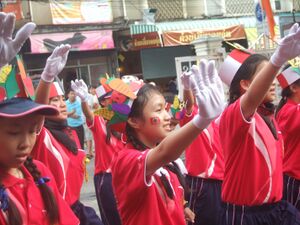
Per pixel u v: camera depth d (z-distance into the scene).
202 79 2.36
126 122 2.96
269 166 3.40
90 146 11.55
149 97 2.90
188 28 18.80
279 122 4.33
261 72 3.03
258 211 3.42
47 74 3.10
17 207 2.33
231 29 18.53
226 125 3.39
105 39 16.94
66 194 3.98
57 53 3.14
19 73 2.93
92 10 16.81
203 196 4.97
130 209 2.77
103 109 3.13
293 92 4.35
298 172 4.33
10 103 2.28
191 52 18.39
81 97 5.55
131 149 2.86
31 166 2.50
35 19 16.36
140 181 2.65
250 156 3.36
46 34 15.93
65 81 16.61
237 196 3.43
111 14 17.28
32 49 15.51
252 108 3.18
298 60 4.35
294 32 2.81
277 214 3.46
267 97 3.48
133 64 17.97
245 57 3.61
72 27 16.42
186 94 4.62
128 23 17.89
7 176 2.36
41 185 2.48
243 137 3.31
